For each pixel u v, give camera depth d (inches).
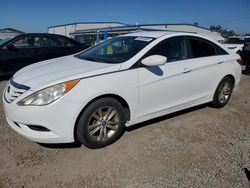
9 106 129.7
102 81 132.8
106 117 138.6
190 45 177.8
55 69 143.8
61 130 126.3
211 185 113.4
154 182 114.4
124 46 165.0
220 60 194.4
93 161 128.9
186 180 116.3
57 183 112.3
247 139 157.5
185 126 172.4
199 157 135.0
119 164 127.0
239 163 130.4
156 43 159.0
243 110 210.2
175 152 139.0
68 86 124.8
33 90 123.8
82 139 133.3
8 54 296.8
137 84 145.3
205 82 186.4
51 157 131.4
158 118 182.7
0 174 116.6
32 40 314.2
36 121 123.3
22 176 116.0
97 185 111.8
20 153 134.0
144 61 144.6
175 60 166.4
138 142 148.1
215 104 205.0
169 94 163.5
